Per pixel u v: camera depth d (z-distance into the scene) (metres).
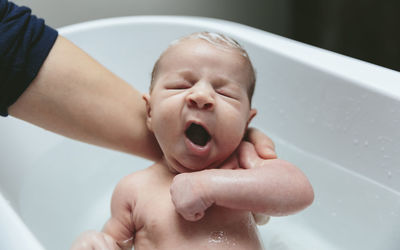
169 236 0.75
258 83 1.24
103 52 1.35
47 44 0.85
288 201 0.70
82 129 0.89
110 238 0.79
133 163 1.29
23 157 1.10
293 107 1.17
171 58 0.79
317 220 1.04
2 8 0.81
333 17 1.99
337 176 1.07
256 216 0.90
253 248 0.76
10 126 1.11
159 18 1.37
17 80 0.80
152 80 0.84
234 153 0.81
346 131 1.05
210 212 0.76
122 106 0.92
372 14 1.88
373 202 0.98
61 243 0.99
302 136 1.16
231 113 0.75
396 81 0.99
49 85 0.84
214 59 0.76
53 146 1.19
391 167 0.97
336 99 1.06
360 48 1.97
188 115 0.73
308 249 0.99
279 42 1.20
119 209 0.82
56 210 1.06
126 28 1.36
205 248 0.74
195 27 1.34
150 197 0.80
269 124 1.24
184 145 0.74
